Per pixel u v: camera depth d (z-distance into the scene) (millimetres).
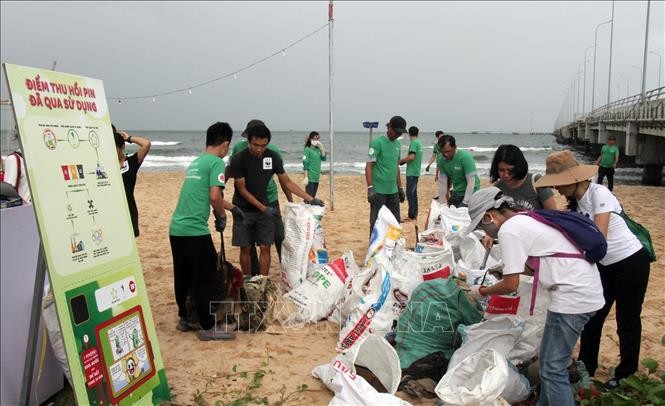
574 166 3797
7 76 2822
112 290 3414
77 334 3090
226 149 4984
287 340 5012
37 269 3223
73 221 3168
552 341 3291
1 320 3289
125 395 3396
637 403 3541
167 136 122938
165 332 5164
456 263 5887
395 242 5797
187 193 4773
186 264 4977
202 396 3971
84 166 3311
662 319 5562
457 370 3652
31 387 3592
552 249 3232
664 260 8078
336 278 5543
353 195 16984
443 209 7086
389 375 3955
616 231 3801
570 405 3291
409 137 11281
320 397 3984
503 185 4719
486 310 4301
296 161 42688
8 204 3473
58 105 3154
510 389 3613
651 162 25375
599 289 3260
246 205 6156
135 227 5516
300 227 6023
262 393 4039
